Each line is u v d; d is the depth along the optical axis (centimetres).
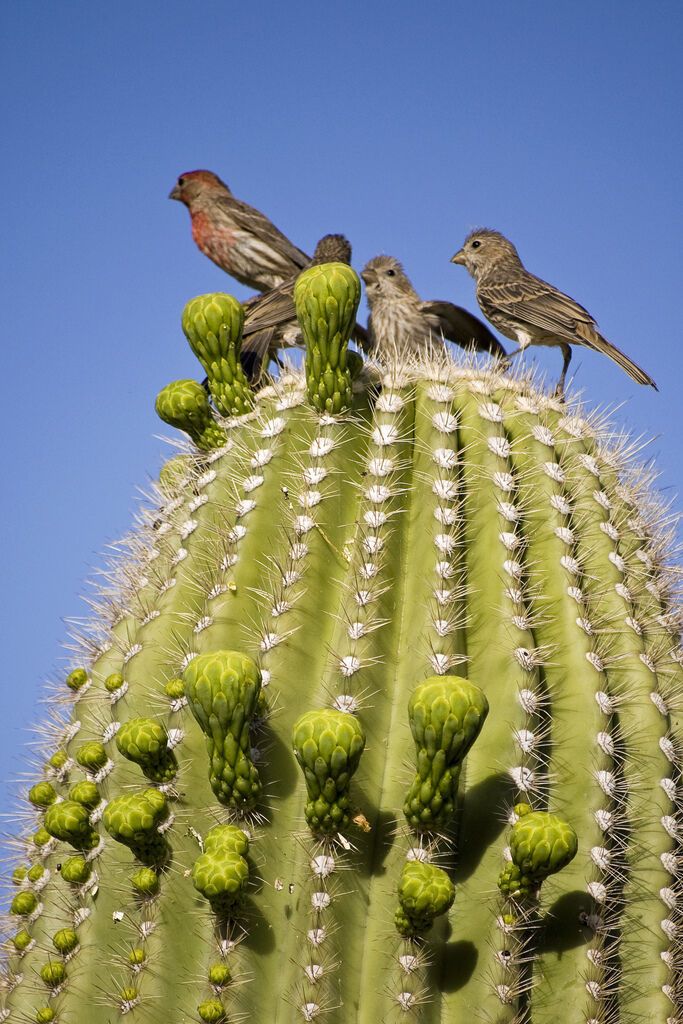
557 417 919
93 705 861
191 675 697
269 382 916
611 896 757
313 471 826
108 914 732
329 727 680
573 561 829
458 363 935
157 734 721
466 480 838
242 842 688
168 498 927
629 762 795
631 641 832
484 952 704
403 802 727
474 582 805
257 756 725
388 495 817
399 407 852
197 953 700
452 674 759
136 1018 682
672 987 763
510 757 739
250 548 803
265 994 682
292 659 759
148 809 702
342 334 843
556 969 725
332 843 705
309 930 686
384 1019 682
